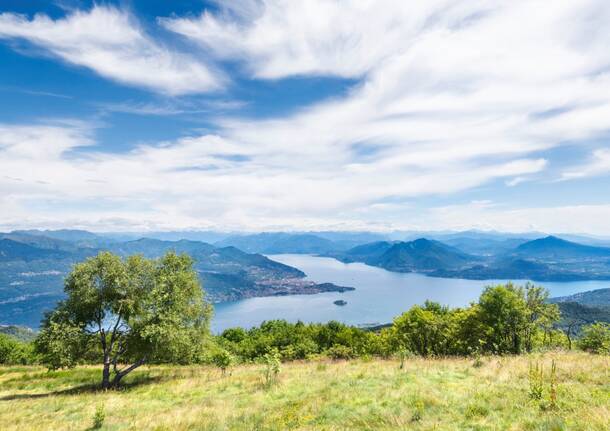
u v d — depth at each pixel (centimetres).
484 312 3803
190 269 2748
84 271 2408
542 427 883
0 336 4756
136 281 2514
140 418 1466
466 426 958
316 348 4819
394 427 1010
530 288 3869
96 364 3597
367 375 1789
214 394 1841
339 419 1149
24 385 2628
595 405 1016
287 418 1218
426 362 2138
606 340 3066
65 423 1477
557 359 1916
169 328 2398
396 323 4322
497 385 1344
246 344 5544
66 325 2319
